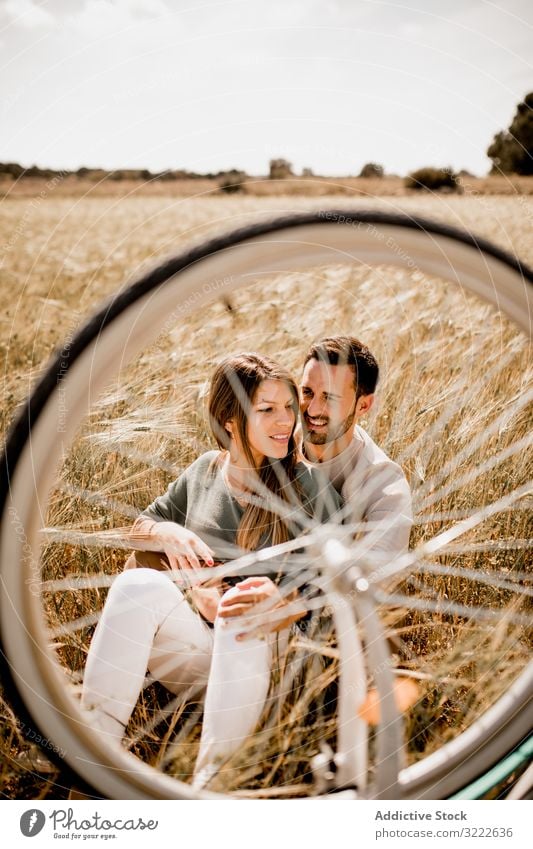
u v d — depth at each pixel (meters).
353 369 1.25
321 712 1.15
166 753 1.15
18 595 0.80
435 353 1.80
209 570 1.21
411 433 1.53
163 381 1.62
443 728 1.23
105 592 1.39
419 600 1.33
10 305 2.19
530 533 1.45
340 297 2.17
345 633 1.01
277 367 1.22
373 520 1.22
